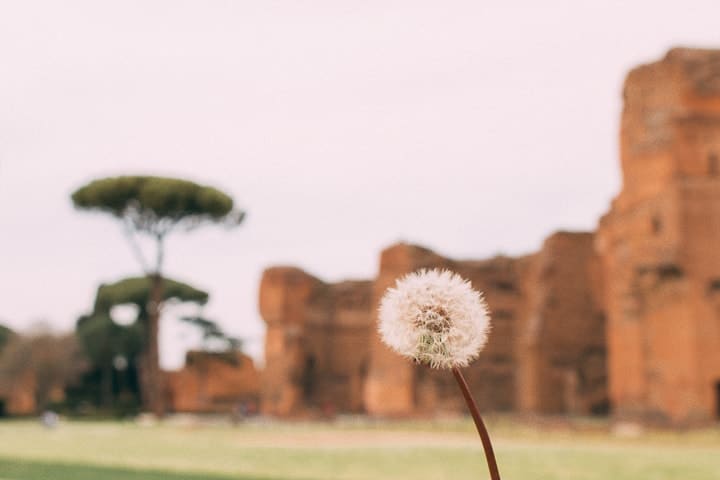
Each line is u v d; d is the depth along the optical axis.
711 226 48.94
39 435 43.44
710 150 49.38
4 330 101.38
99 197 66.50
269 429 53.22
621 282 55.47
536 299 74.69
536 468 22.97
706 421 46.62
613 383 56.56
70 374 89.06
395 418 70.88
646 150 51.62
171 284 94.00
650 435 42.03
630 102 53.50
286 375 94.12
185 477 18.77
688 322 48.41
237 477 19.19
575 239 74.62
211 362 102.94
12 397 93.44
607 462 25.17
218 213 68.25
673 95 50.03
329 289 99.38
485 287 82.94
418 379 80.69
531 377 72.81
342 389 96.38
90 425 60.22
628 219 53.44
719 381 47.97
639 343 53.09
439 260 83.25
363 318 96.94
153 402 68.88
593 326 73.44
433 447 33.72
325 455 28.28
